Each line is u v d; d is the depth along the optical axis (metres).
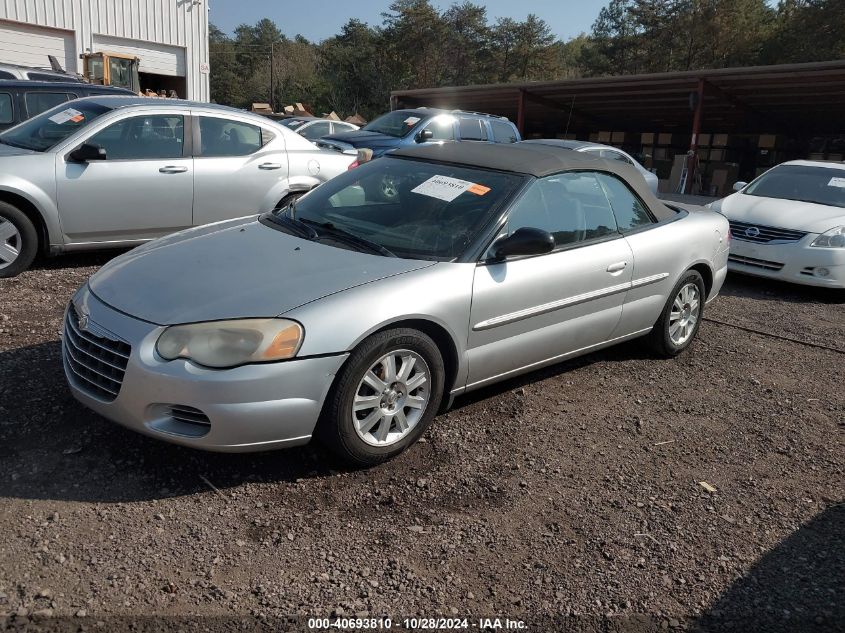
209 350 2.91
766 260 7.93
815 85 19.06
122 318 3.08
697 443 3.98
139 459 3.26
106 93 9.17
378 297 3.22
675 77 20.39
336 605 2.47
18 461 3.13
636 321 4.77
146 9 24.17
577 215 4.29
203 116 6.87
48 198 5.95
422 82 75.94
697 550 2.97
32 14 21.80
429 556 2.79
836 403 4.72
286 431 3.04
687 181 20.83
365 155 7.90
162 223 6.64
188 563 2.62
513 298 3.77
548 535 2.99
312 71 87.56
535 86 24.47
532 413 4.17
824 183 8.90
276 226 4.07
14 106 8.49
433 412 3.56
